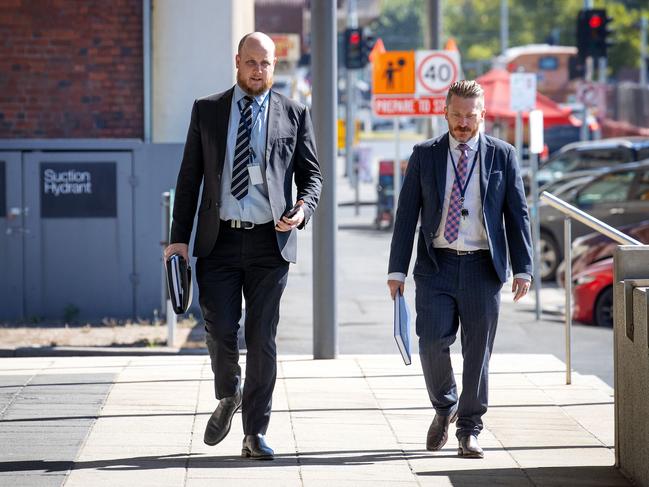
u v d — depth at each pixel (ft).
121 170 88.63
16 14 92.12
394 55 123.75
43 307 88.89
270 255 41.96
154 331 80.94
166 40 91.50
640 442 39.55
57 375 58.95
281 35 227.40
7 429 47.34
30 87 92.63
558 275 116.47
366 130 575.38
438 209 43.06
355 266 131.64
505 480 40.93
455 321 43.88
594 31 193.47
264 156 41.78
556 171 177.58
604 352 78.28
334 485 39.91
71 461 42.47
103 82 92.58
